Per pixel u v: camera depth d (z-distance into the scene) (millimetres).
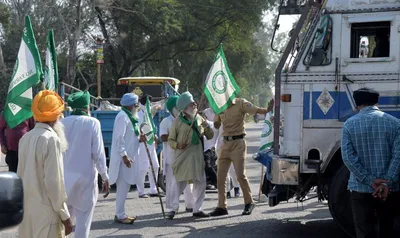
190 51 37844
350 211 7527
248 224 9289
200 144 9727
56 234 5418
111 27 35906
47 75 7070
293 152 7926
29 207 5328
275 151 8047
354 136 6141
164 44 36219
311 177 8039
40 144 5324
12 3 31391
